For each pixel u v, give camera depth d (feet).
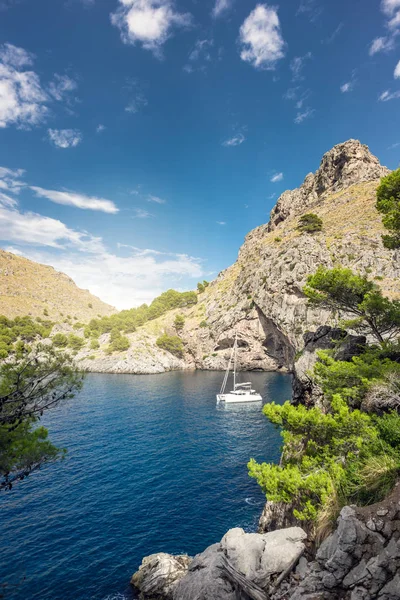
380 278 225.76
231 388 252.42
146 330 457.27
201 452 116.88
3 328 427.74
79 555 61.98
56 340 442.50
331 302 83.30
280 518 57.36
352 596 27.17
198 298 557.74
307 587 30.68
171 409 187.01
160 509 78.23
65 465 106.32
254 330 346.74
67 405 197.67
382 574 26.43
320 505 39.83
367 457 37.58
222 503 80.48
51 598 51.85
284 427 49.96
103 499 83.51
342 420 43.24
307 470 44.34
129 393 237.04
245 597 36.37
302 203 472.44
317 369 61.31
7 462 35.99
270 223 521.65
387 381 48.08
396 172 64.90
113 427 151.02
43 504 81.30
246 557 38.06
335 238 304.09
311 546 37.65
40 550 63.46
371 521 29.22
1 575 56.70
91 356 408.46
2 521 73.87
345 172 424.46
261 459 109.09
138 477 96.63
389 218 66.54
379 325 73.05
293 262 303.89
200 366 399.24
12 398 38.99
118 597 52.16
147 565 56.70
